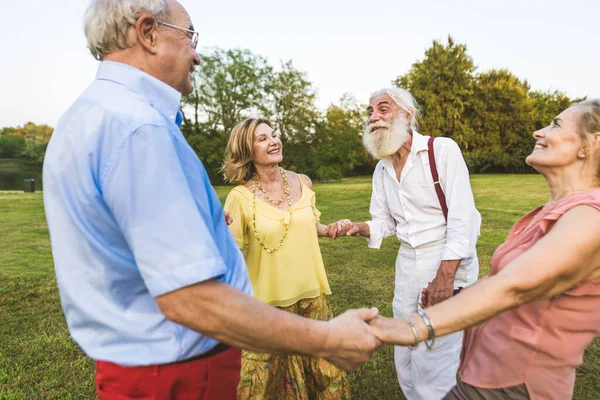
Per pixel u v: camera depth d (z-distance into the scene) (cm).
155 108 105
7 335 372
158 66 115
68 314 108
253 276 248
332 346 105
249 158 251
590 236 109
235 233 245
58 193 103
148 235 91
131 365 106
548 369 124
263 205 246
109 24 109
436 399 235
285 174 268
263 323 96
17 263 652
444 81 3631
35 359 323
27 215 1196
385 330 113
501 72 3806
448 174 231
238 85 3275
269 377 232
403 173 242
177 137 104
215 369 118
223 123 3234
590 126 125
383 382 285
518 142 3488
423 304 233
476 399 137
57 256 105
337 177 3275
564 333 120
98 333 107
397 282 262
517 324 128
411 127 245
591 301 117
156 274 90
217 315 93
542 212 132
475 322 112
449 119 3566
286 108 3397
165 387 110
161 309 93
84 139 99
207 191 113
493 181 2036
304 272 246
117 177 94
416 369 240
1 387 283
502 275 113
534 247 114
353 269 562
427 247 242
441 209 236
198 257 91
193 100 3216
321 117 3478
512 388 129
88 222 101
